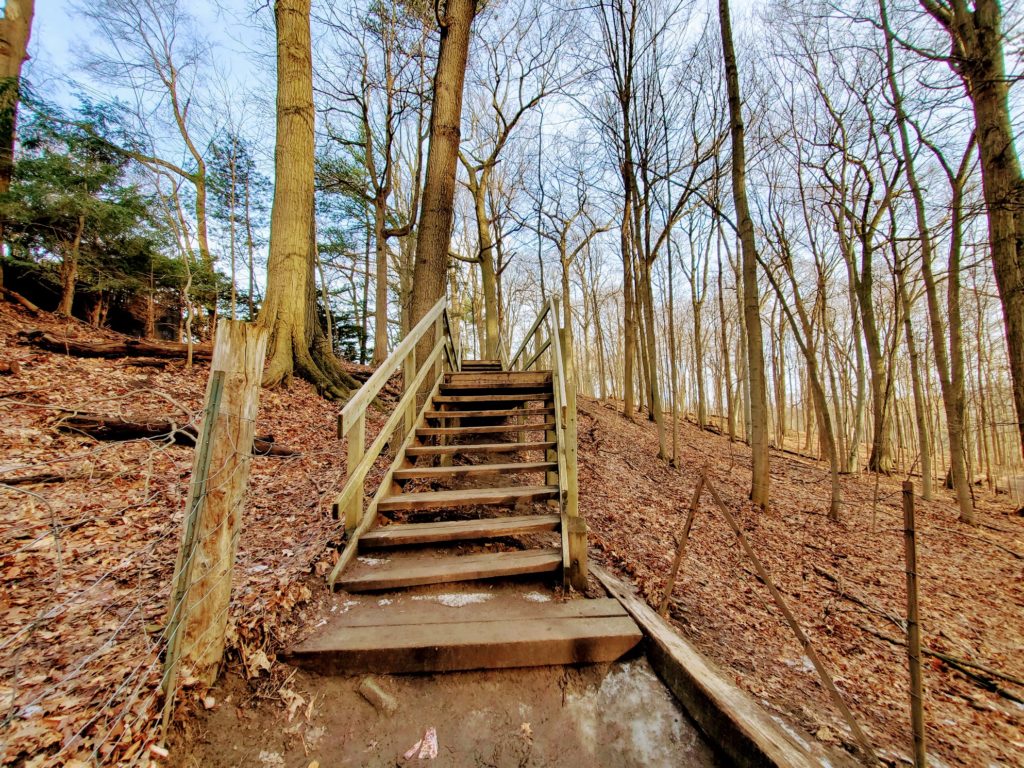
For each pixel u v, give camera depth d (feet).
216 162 46.42
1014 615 15.19
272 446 15.62
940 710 9.59
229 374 6.19
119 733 5.21
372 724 6.29
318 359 25.53
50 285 28.37
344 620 7.81
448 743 6.19
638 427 43.04
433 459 15.60
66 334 21.45
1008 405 63.98
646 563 13.28
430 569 9.09
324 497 12.71
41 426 13.21
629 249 46.62
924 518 27.63
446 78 20.20
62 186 25.62
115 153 33.40
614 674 7.38
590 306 90.58
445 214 20.12
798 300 28.35
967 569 19.45
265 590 8.04
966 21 17.47
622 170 41.98
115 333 27.43
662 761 6.13
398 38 37.88
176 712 5.61
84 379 17.13
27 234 25.95
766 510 23.47
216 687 6.18
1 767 4.56
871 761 6.68
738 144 23.50
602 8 35.09
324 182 44.24
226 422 6.19
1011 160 16.66
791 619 7.39
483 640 7.19
